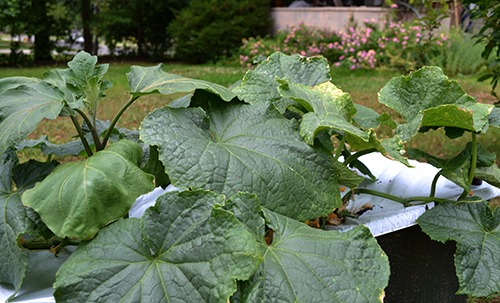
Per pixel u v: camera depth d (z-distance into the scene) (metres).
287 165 0.62
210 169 0.59
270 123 0.67
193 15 5.71
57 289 0.49
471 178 0.74
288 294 0.51
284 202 0.61
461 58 4.20
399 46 4.66
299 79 0.80
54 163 0.66
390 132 2.30
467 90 3.35
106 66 0.67
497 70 1.76
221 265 0.49
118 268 0.51
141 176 0.56
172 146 0.59
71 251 0.65
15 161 0.65
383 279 0.54
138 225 0.54
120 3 6.37
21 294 0.55
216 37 5.59
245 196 0.55
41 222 0.57
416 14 4.95
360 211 0.84
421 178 0.92
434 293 0.83
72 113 0.63
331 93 0.72
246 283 0.51
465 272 0.65
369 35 4.92
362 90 3.45
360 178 0.68
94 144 0.72
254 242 0.49
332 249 0.55
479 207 0.71
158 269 0.51
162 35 6.30
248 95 0.78
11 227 0.57
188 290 0.49
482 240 0.68
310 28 5.50
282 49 5.19
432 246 0.79
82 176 0.54
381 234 0.68
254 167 0.60
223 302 0.48
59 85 0.67
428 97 0.75
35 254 0.65
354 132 0.63
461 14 4.84
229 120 0.67
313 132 0.63
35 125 0.56
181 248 0.52
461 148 2.14
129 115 2.66
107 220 0.54
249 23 5.67
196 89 0.69
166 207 0.53
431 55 4.38
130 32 6.34
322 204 0.63
